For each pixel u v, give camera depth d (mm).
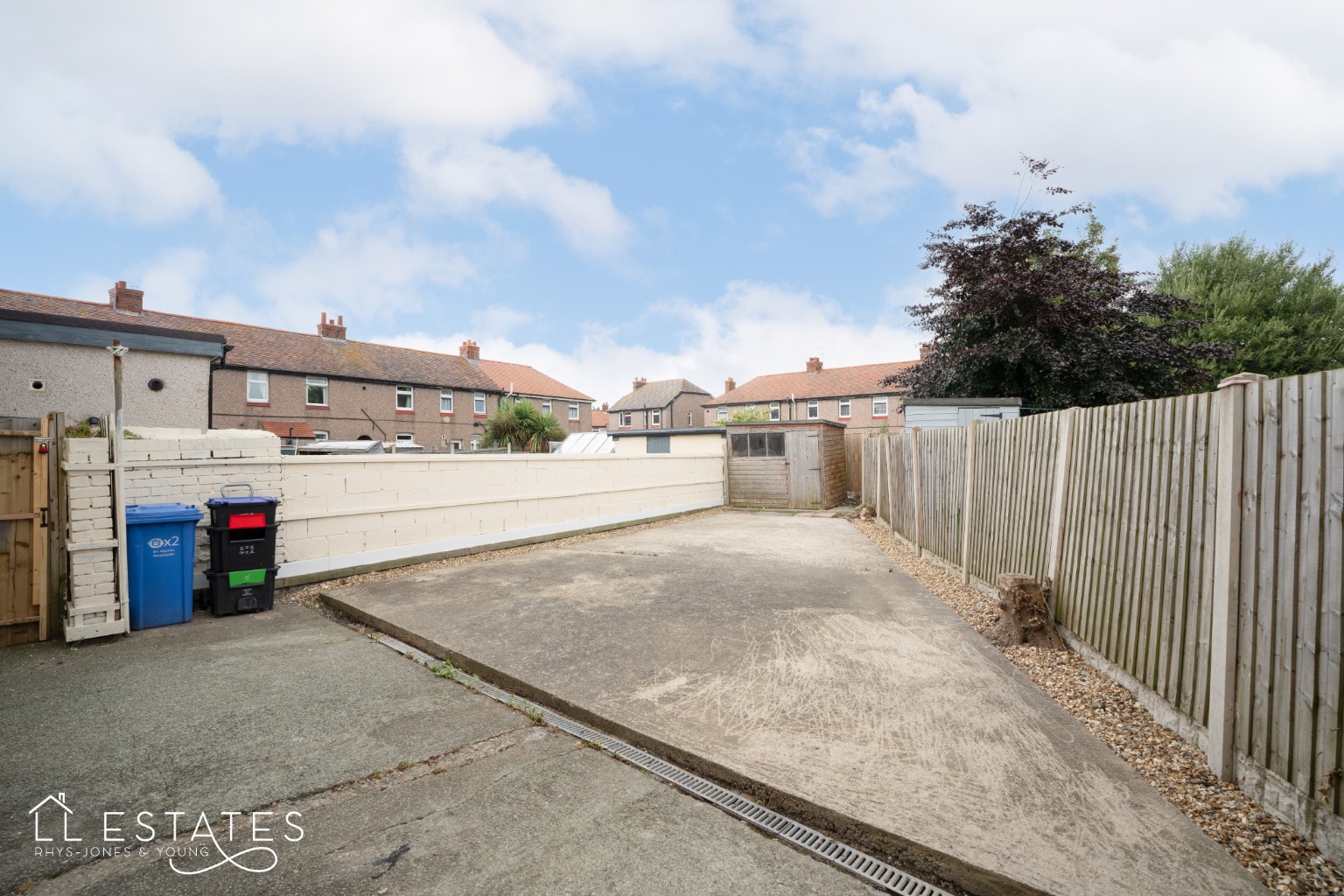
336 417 28094
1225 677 2707
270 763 3051
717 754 3023
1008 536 5836
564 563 8312
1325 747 2217
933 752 3029
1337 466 2199
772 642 4809
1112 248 22406
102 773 2951
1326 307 21141
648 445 21141
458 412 33281
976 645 4719
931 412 13219
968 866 2209
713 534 11461
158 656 4672
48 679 4176
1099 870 2170
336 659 4645
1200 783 2721
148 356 11016
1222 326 20250
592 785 2867
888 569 7883
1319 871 2141
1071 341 14609
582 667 4285
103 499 5047
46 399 10086
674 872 2250
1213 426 2957
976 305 14695
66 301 22297
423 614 5629
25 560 4965
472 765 3051
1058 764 2908
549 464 10531
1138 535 3646
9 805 2678
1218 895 2041
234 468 6371
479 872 2242
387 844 2402
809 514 15242
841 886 2219
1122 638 3791
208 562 6250
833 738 3195
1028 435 5457
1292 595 2393
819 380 42594
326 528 7219
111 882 2188
